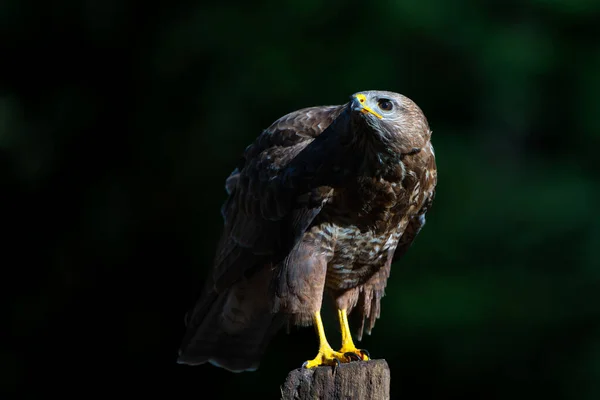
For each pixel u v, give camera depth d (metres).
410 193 7.54
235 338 8.71
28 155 16.27
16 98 16.44
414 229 8.10
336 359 7.02
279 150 7.87
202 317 8.49
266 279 8.11
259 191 7.84
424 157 7.42
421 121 7.34
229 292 8.42
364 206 7.53
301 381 6.34
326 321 8.03
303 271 7.55
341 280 7.91
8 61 16.52
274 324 8.63
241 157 8.39
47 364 15.89
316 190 7.50
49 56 16.42
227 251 8.12
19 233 16.19
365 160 7.38
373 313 8.09
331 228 7.62
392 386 13.65
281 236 7.68
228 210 8.34
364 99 7.15
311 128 7.84
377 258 7.87
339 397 6.26
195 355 8.77
